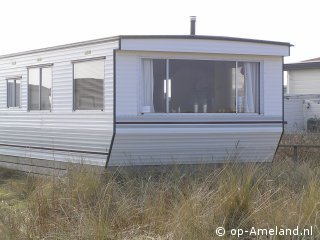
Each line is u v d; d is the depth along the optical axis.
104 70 11.21
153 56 11.17
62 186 9.07
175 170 10.48
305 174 10.44
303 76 27.41
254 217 7.30
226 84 11.77
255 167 10.25
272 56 12.14
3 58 14.45
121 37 10.82
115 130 10.96
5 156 14.62
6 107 14.39
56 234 7.05
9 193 10.72
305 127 25.17
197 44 11.32
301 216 7.18
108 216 7.66
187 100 11.46
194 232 6.81
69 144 12.34
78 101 11.94
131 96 11.08
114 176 10.77
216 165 11.84
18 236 7.04
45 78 12.93
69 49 12.10
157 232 7.27
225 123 11.77
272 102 12.23
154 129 11.23
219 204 7.52
